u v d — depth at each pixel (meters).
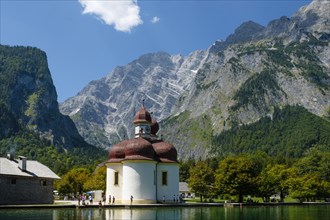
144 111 122.31
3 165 108.00
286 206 122.75
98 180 159.38
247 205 124.69
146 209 91.31
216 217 67.94
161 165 111.50
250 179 129.88
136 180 106.25
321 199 197.38
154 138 120.38
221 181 131.75
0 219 59.91
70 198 166.38
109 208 92.81
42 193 112.75
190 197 194.62
